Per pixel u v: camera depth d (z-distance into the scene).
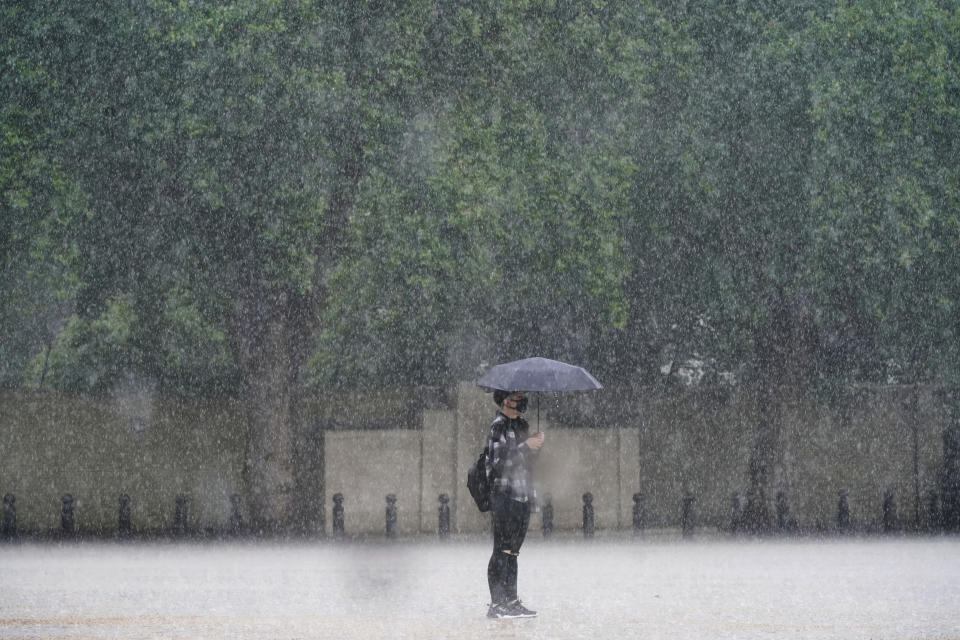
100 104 88.31
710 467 119.75
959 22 97.12
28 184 89.38
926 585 52.81
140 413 111.00
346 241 95.31
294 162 88.69
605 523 106.50
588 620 39.41
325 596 48.28
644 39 96.88
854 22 95.50
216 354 115.94
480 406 102.69
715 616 40.78
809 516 115.81
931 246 97.56
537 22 94.25
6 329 109.00
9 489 108.06
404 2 90.69
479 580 55.75
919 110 95.56
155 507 110.75
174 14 86.44
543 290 102.25
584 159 94.69
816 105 93.06
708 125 96.94
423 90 92.06
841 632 36.66
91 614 42.00
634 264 107.25
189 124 86.56
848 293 104.31
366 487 101.75
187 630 37.19
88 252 97.19
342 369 123.75
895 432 115.50
